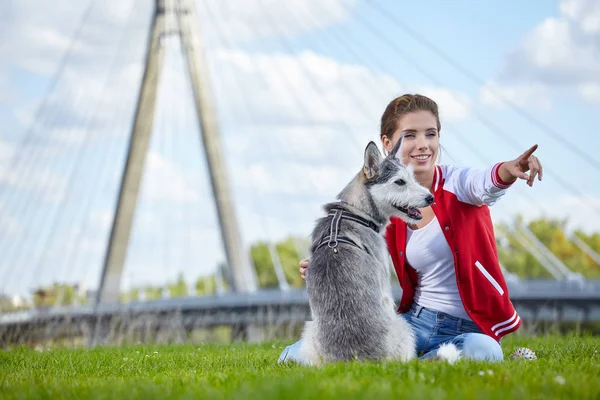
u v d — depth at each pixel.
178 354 9.68
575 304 35.59
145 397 5.00
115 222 44.47
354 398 4.48
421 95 7.39
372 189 6.75
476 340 6.53
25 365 8.62
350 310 6.22
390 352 6.21
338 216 6.64
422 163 7.16
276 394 4.64
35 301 45.94
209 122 43.78
